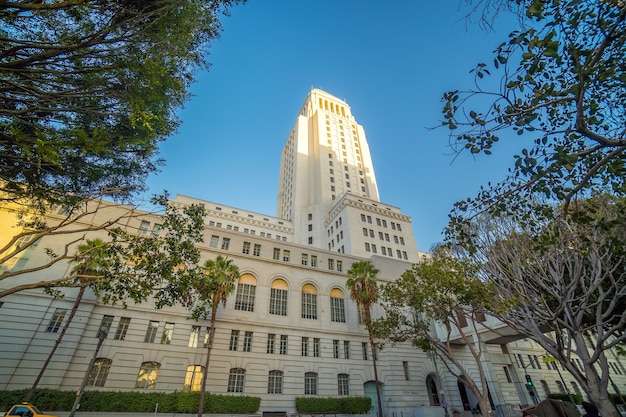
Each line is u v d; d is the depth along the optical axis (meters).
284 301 33.06
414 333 24.28
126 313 25.23
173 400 22.81
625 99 7.51
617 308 18.77
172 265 12.49
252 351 28.42
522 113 6.28
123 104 8.46
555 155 6.30
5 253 23.22
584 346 13.93
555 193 7.80
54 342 21.73
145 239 12.57
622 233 12.55
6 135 8.12
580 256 13.80
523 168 7.05
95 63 8.04
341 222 64.12
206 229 33.47
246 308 30.59
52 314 22.53
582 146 8.16
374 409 31.14
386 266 40.75
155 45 7.71
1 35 7.75
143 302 26.23
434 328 38.34
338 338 33.03
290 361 29.48
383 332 24.73
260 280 32.69
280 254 36.31
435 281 20.67
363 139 99.50
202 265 29.97
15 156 8.75
